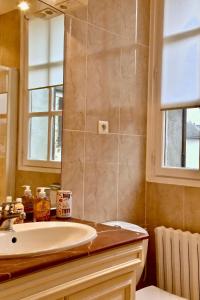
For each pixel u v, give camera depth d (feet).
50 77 5.77
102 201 6.75
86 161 6.40
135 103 7.53
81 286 3.84
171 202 7.48
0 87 5.08
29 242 4.54
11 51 5.21
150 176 7.82
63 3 5.62
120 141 7.15
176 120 7.60
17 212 4.74
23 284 3.28
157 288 6.52
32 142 5.53
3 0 5.11
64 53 5.98
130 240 4.44
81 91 6.29
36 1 5.54
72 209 6.14
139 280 7.06
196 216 7.06
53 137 5.83
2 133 5.14
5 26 5.13
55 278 3.57
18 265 3.32
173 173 7.49
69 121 6.07
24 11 5.38
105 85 6.77
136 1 7.55
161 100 7.70
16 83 5.30
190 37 7.20
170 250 7.02
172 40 7.52
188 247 6.75
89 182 6.48
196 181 7.05
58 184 5.90
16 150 5.31
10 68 5.22
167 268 7.04
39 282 3.42
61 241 4.69
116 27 7.03
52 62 5.80
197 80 7.06
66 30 6.01
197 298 6.59
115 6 7.00
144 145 7.81
